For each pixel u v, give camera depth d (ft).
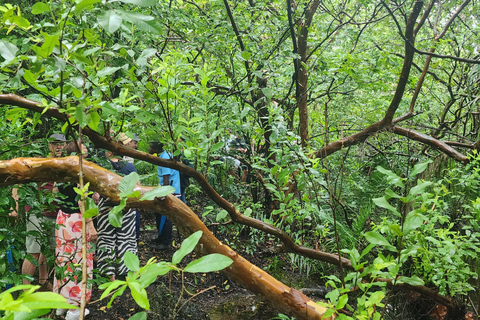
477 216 7.35
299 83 13.88
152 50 4.98
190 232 6.13
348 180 13.50
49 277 9.86
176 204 5.94
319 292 13.52
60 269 8.52
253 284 6.47
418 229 8.21
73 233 10.16
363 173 15.30
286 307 6.43
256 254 16.12
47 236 8.66
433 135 15.64
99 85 4.68
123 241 12.82
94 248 9.18
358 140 12.09
